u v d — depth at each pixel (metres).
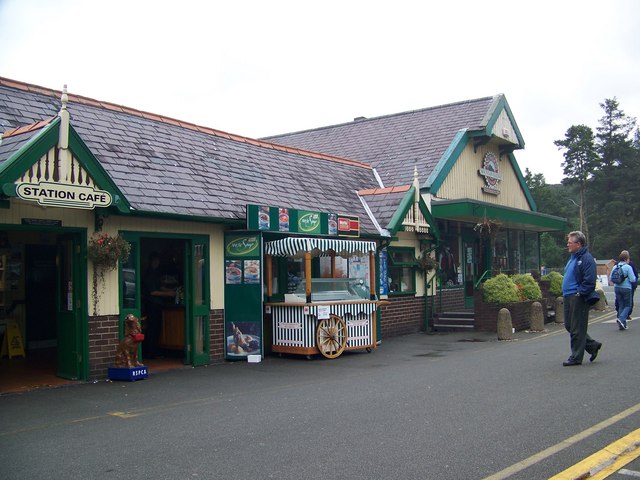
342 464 5.43
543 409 7.25
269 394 8.79
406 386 9.04
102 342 10.13
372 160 20.94
